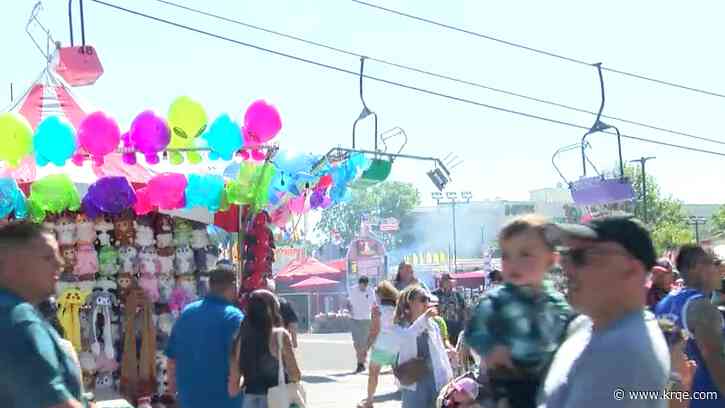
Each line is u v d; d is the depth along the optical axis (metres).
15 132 10.30
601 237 3.44
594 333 3.44
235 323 7.64
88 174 11.61
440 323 10.90
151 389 11.42
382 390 15.95
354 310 19.52
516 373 4.21
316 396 15.20
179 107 10.88
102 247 11.80
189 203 11.36
